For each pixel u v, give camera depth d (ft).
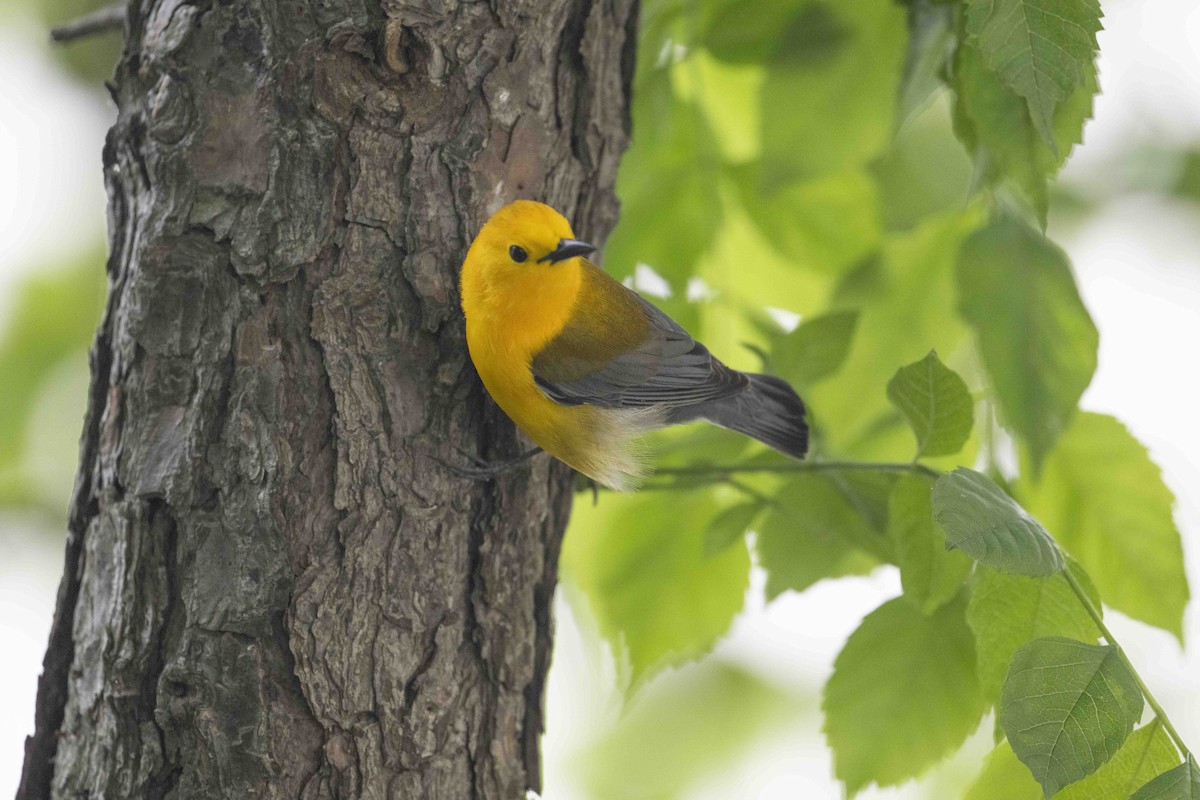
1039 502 26.86
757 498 27.76
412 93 22.91
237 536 21.18
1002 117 23.66
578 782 41.45
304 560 21.39
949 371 22.30
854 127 29.84
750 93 32.81
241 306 21.63
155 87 22.21
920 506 23.25
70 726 22.06
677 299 31.83
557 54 24.88
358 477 22.08
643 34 30.30
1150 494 25.96
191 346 21.63
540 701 25.05
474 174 23.68
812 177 29.94
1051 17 20.21
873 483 26.78
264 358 21.59
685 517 29.89
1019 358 25.49
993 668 20.38
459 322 23.91
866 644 25.16
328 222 22.12
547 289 25.31
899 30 29.09
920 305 30.94
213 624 20.94
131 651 21.18
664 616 29.91
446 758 22.61
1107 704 17.85
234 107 21.86
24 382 43.34
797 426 28.43
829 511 27.35
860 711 25.18
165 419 21.63
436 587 22.79
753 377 29.17
